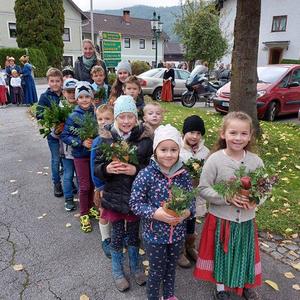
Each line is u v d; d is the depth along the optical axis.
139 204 2.27
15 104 12.93
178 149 2.27
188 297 2.57
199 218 3.68
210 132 6.87
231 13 30.22
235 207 2.33
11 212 3.89
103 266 2.93
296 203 3.98
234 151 2.42
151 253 2.33
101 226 3.06
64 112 3.60
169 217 2.11
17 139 7.36
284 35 29.69
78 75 5.36
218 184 2.22
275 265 2.93
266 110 9.44
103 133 2.77
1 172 5.21
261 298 2.55
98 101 4.45
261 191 2.13
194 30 23.89
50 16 29.69
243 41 5.68
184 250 2.95
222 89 10.36
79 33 39.69
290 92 9.88
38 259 3.01
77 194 4.36
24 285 2.68
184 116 8.99
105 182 2.68
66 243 3.27
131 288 2.67
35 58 27.23
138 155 2.64
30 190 4.53
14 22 34.44
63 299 2.54
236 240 2.34
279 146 6.03
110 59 13.63
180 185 2.32
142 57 49.06
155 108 3.31
